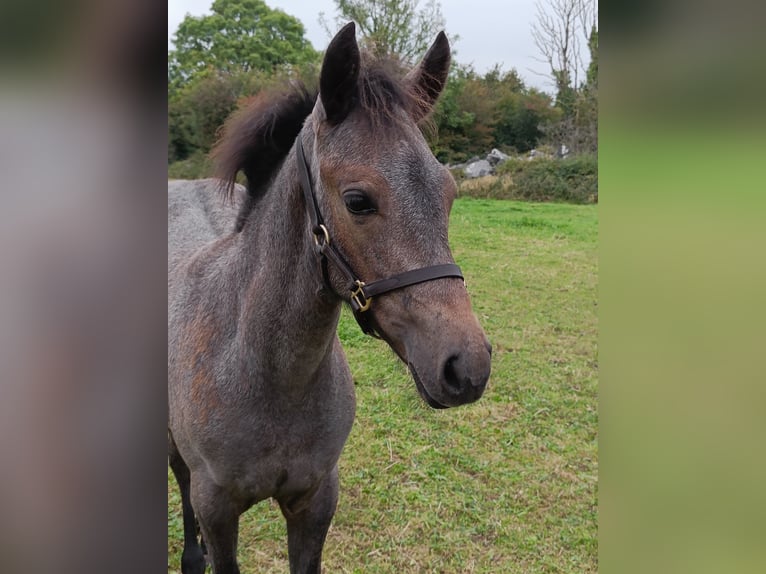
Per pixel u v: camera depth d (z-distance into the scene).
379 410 4.05
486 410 4.13
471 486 3.35
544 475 3.46
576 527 3.06
